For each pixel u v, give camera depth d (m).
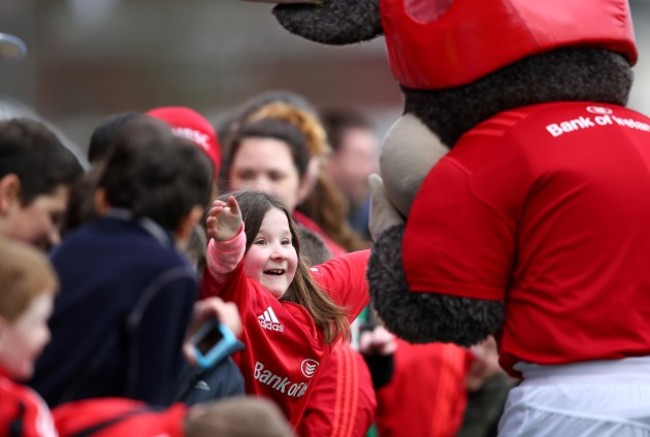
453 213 10.52
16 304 7.56
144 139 8.49
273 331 11.08
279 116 16.62
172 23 30.09
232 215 9.90
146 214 8.40
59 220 9.09
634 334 10.45
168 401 8.45
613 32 10.86
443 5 10.72
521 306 10.68
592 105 10.88
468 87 10.75
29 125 9.16
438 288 10.55
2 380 7.79
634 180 10.55
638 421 10.35
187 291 8.29
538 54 10.70
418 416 15.02
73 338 8.08
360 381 12.72
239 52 30.42
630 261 10.45
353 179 22.16
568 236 10.45
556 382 10.57
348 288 12.14
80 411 7.94
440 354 15.09
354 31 11.09
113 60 29.77
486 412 16.22
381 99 32.28
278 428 7.93
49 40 29.28
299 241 11.59
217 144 14.23
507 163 10.50
